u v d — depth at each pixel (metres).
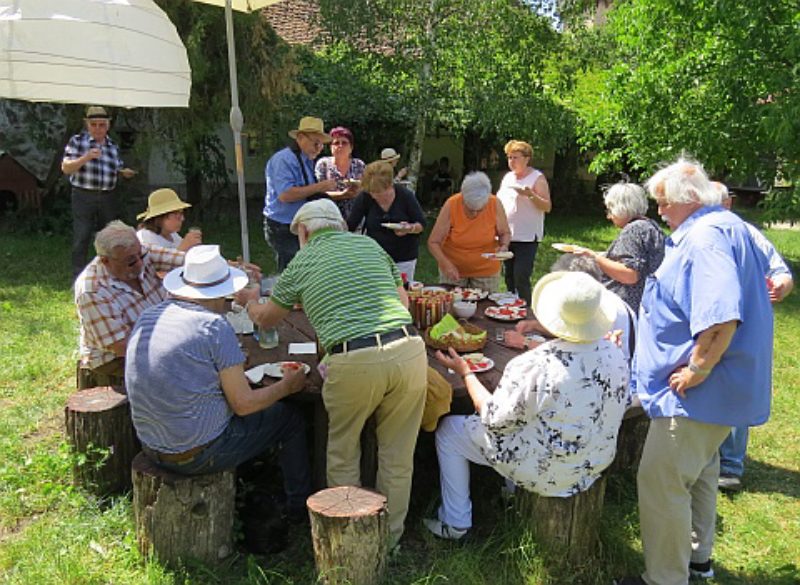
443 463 2.94
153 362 2.52
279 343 3.46
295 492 3.05
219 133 12.60
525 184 5.61
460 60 10.37
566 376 2.46
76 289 3.23
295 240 5.32
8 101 9.98
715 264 2.22
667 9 8.56
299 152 5.24
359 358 2.54
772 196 8.84
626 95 9.26
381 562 2.55
